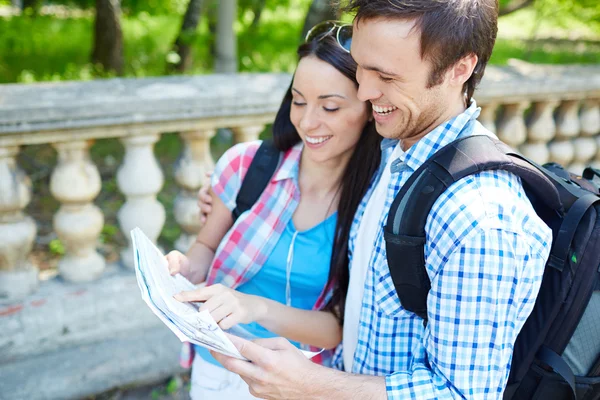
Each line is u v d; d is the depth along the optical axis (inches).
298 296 69.6
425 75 45.9
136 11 439.8
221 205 70.6
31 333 101.7
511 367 53.3
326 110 59.8
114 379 106.3
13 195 95.2
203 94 102.8
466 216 44.5
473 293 44.3
